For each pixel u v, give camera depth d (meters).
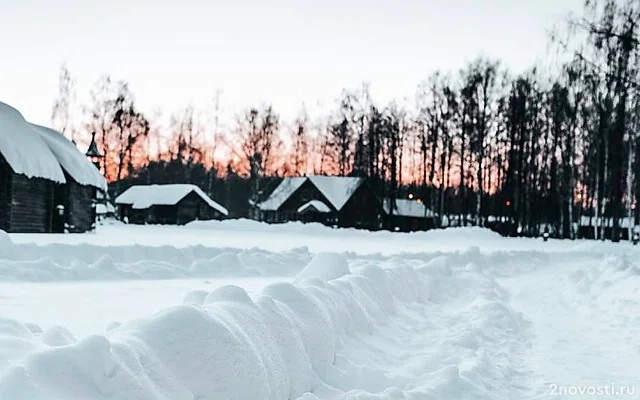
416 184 73.12
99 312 7.81
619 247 31.38
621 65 21.06
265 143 72.69
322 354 5.61
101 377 3.07
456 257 20.75
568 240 44.97
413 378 5.99
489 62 57.84
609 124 34.84
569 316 10.75
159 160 80.62
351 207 61.75
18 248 12.71
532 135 55.59
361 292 8.21
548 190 55.59
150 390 3.25
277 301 5.44
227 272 14.19
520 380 6.52
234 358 3.95
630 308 10.07
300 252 16.62
